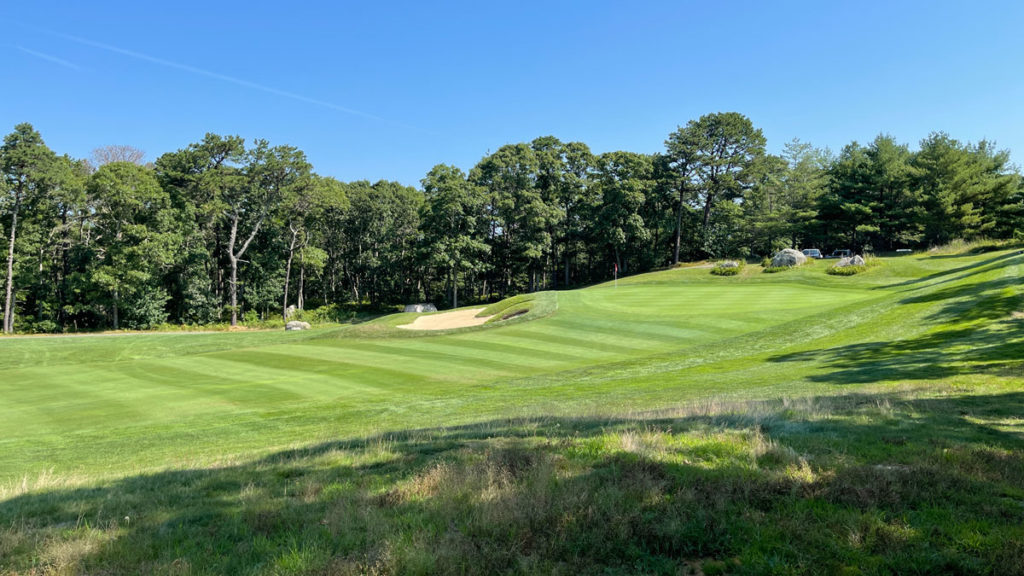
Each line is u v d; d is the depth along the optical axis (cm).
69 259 4784
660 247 6956
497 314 3462
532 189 6341
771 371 1616
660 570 377
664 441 723
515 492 526
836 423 786
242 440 1095
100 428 1268
